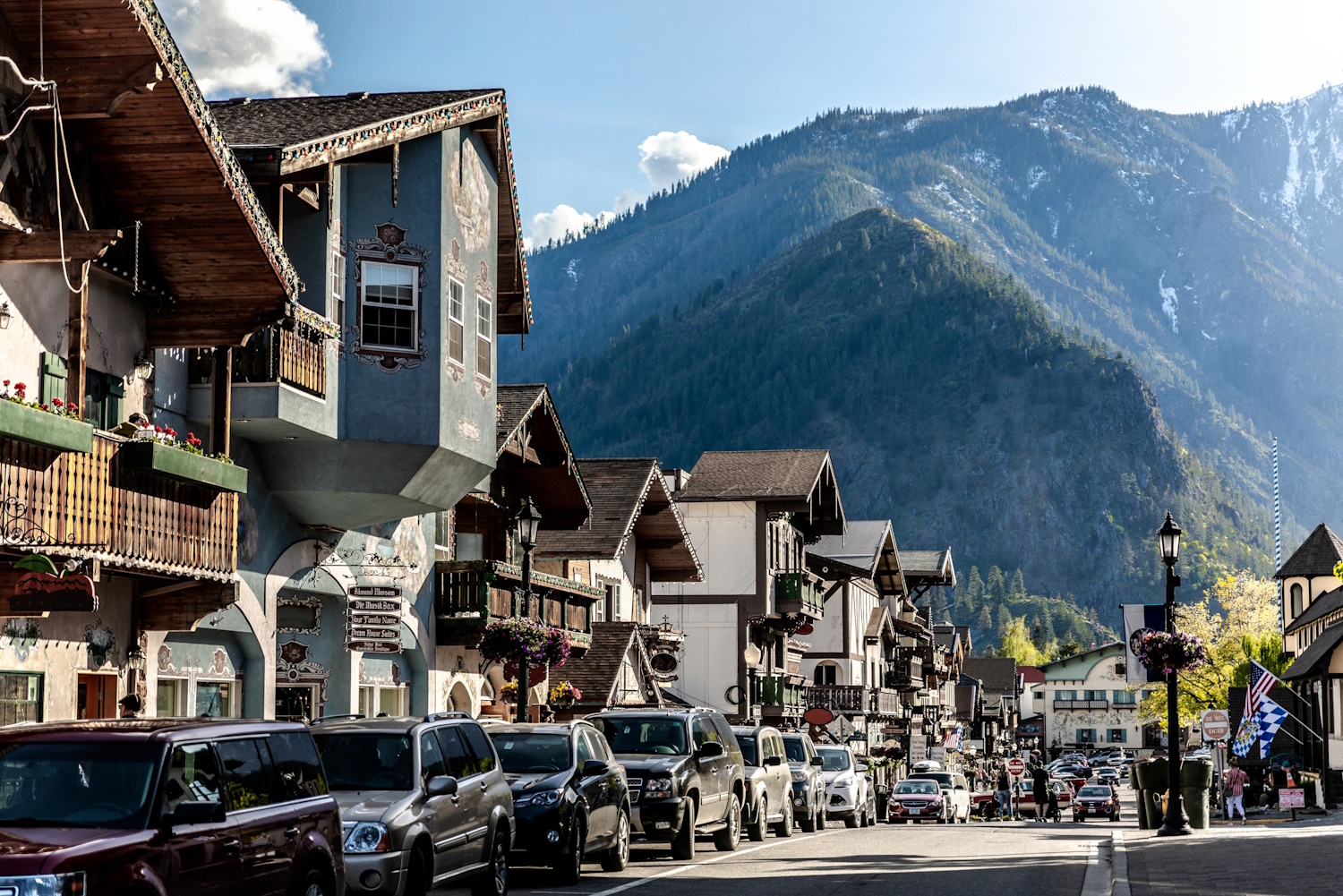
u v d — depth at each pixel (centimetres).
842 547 7988
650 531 4878
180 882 953
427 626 3006
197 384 2177
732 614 5900
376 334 2377
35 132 1786
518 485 3653
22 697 1755
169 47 1767
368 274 2375
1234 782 4312
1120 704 17688
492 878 1559
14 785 970
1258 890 1584
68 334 1844
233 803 1051
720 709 5838
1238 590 8156
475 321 2606
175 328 2055
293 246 2266
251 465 2295
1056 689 17988
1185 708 7794
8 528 1468
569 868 1770
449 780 1420
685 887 1780
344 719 1524
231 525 1966
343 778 1415
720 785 2392
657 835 2144
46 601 1544
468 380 2559
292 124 2255
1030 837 3195
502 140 2686
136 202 1934
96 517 1644
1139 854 2266
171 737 1009
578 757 1881
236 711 2338
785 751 3294
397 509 2502
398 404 2373
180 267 2014
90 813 955
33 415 1469
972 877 1973
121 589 1973
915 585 9912
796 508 6062
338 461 2338
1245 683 7438
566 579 3794
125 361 2000
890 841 2891
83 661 1878
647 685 4462
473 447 2562
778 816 2906
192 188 1920
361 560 2680
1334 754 5872
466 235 2575
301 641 2633
